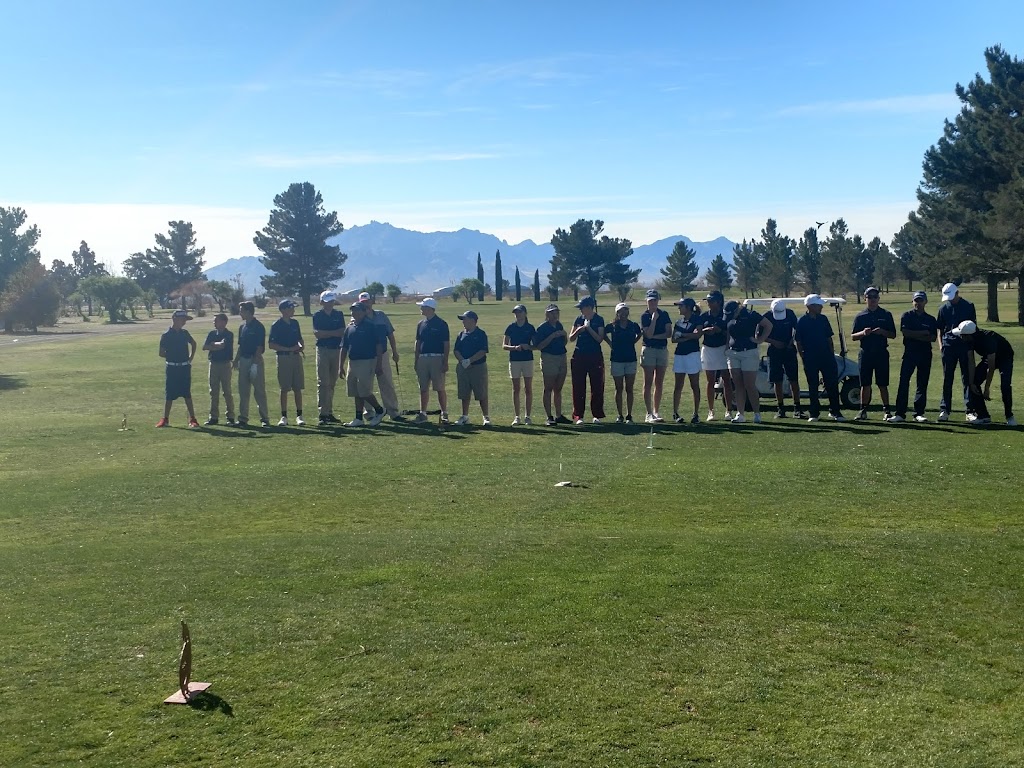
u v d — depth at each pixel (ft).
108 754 14.43
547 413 49.03
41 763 14.20
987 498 29.37
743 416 47.91
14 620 20.12
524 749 14.40
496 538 25.70
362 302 50.11
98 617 20.21
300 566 23.56
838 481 32.19
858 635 18.51
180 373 52.08
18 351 132.46
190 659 16.33
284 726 15.20
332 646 18.30
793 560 22.98
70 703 16.10
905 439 40.45
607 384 71.51
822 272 294.05
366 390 50.31
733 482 32.45
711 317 47.75
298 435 47.55
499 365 90.27
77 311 343.87
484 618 19.58
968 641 18.20
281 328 51.78
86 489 34.42
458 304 344.08
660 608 19.97
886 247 325.83
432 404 61.52
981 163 142.72
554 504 30.04
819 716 15.34
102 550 25.77
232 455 41.73
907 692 16.17
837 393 47.62
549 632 18.79
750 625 19.02
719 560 23.07
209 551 25.27
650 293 49.08
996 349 43.65
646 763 13.99
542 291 426.10
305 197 331.77
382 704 15.88
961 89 151.84
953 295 44.52
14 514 30.78
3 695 16.43
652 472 34.58
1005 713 15.40
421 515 29.22
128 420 56.44
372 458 39.73
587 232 364.17
